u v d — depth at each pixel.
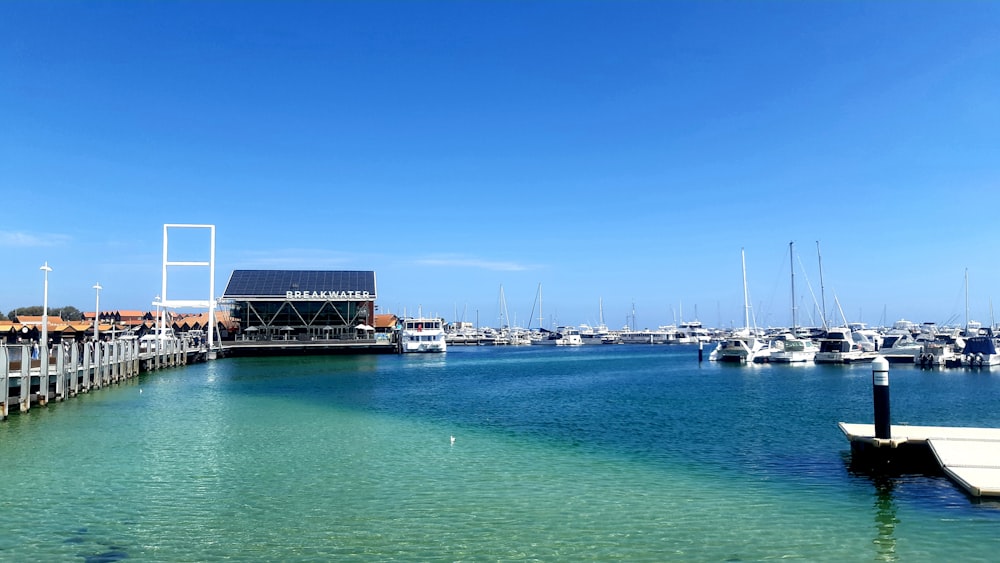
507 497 18.75
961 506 17.41
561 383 60.28
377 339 117.50
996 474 18.39
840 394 48.75
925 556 14.15
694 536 15.45
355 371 74.56
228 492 19.30
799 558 14.10
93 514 17.14
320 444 26.97
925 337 107.56
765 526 16.11
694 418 35.00
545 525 16.27
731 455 24.53
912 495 18.48
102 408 37.69
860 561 13.93
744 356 91.69
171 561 13.98
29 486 19.91
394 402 43.12
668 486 19.88
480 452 25.27
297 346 106.94
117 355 53.84
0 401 31.41
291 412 37.22
